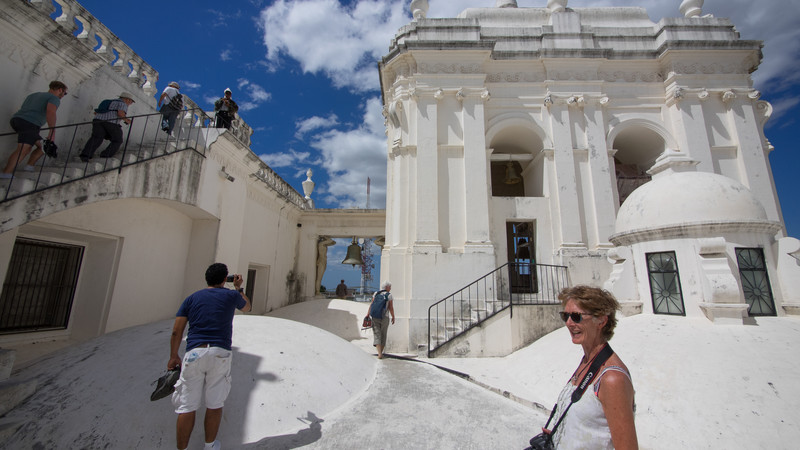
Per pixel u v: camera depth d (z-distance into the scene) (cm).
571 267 1084
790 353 426
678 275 581
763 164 1152
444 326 989
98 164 605
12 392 405
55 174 534
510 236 1265
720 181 607
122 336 580
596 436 183
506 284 1113
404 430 436
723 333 486
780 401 373
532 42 1268
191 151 873
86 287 748
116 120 663
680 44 1199
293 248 1647
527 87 1232
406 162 1162
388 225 1220
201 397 394
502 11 1397
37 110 545
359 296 2038
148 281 848
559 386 555
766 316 542
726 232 562
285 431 418
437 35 1225
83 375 459
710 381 416
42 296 696
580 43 1247
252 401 440
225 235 1038
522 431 443
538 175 1251
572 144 1184
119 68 816
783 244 574
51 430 377
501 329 871
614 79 1248
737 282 538
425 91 1182
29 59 601
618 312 667
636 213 650
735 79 1220
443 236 1106
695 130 1176
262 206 1334
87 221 695
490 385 621
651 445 383
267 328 631
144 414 398
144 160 712
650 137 1262
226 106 1067
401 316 1038
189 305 386
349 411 487
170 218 919
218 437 388
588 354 213
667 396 423
